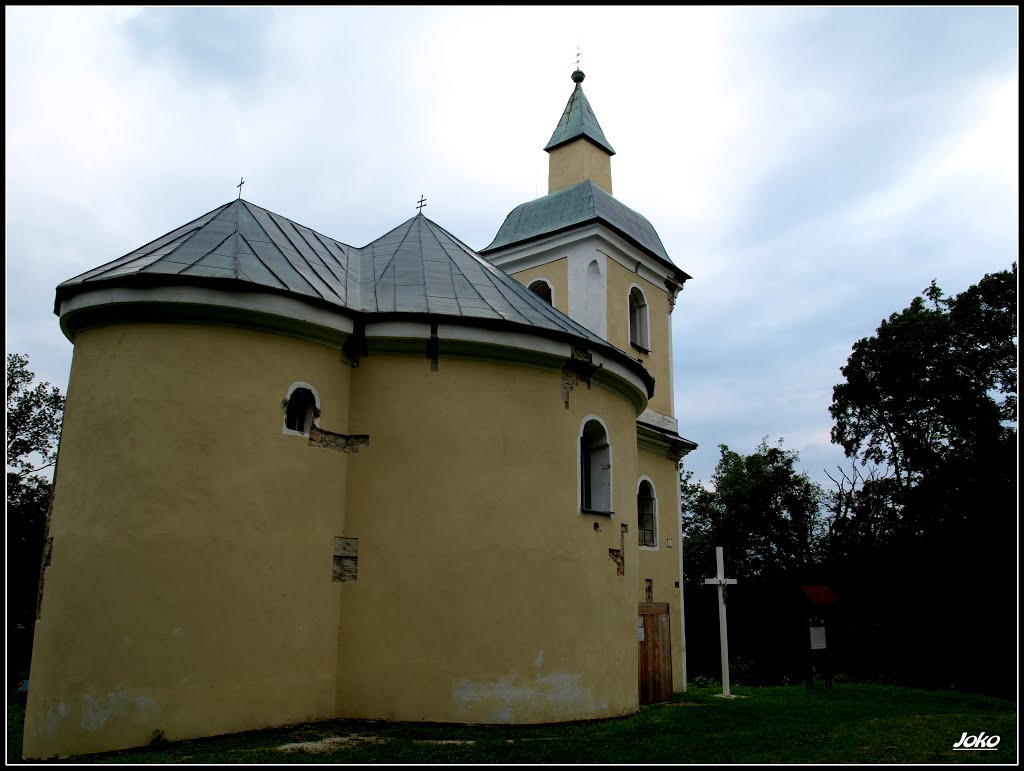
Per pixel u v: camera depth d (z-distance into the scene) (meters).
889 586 31.09
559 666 13.62
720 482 45.56
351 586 13.16
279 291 12.59
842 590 32.12
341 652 12.94
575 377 15.18
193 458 11.84
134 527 11.41
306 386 13.10
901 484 34.16
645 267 24.50
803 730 13.20
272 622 12.07
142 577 11.27
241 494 12.06
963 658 28.61
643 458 21.98
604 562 15.04
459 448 13.68
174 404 11.92
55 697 11.02
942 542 29.67
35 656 11.62
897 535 32.03
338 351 13.79
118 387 11.98
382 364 13.95
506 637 13.21
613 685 14.62
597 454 15.86
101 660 10.98
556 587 13.91
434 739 11.48
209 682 11.35
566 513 14.38
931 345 32.53
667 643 21.02
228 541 11.84
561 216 23.52
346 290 14.58
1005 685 27.34
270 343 12.77
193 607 11.42
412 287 14.92
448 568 13.18
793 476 43.69
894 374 33.06
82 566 11.40
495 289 15.71
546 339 14.44
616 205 24.33
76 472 11.95
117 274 12.16
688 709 15.74
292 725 12.05
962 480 29.83
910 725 13.80
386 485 13.46
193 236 13.59
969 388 31.44
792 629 30.56
